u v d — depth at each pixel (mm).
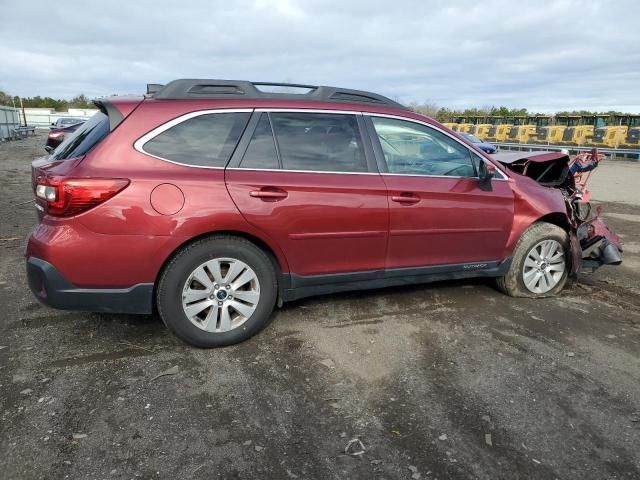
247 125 3318
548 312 4121
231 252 3219
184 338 3221
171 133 3135
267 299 3398
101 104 3180
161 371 3016
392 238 3695
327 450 2367
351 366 3148
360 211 3514
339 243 3527
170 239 3031
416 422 2592
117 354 3205
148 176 2988
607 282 4992
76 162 3014
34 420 2506
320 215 3396
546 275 4418
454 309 4109
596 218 4836
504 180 4172
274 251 3348
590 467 2293
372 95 3834
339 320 3830
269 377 2992
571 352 3410
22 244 5840
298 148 3436
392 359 3250
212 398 2758
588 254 4801
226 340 3312
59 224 2928
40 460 2232
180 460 2268
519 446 2424
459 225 3932
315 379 2986
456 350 3396
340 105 3629
